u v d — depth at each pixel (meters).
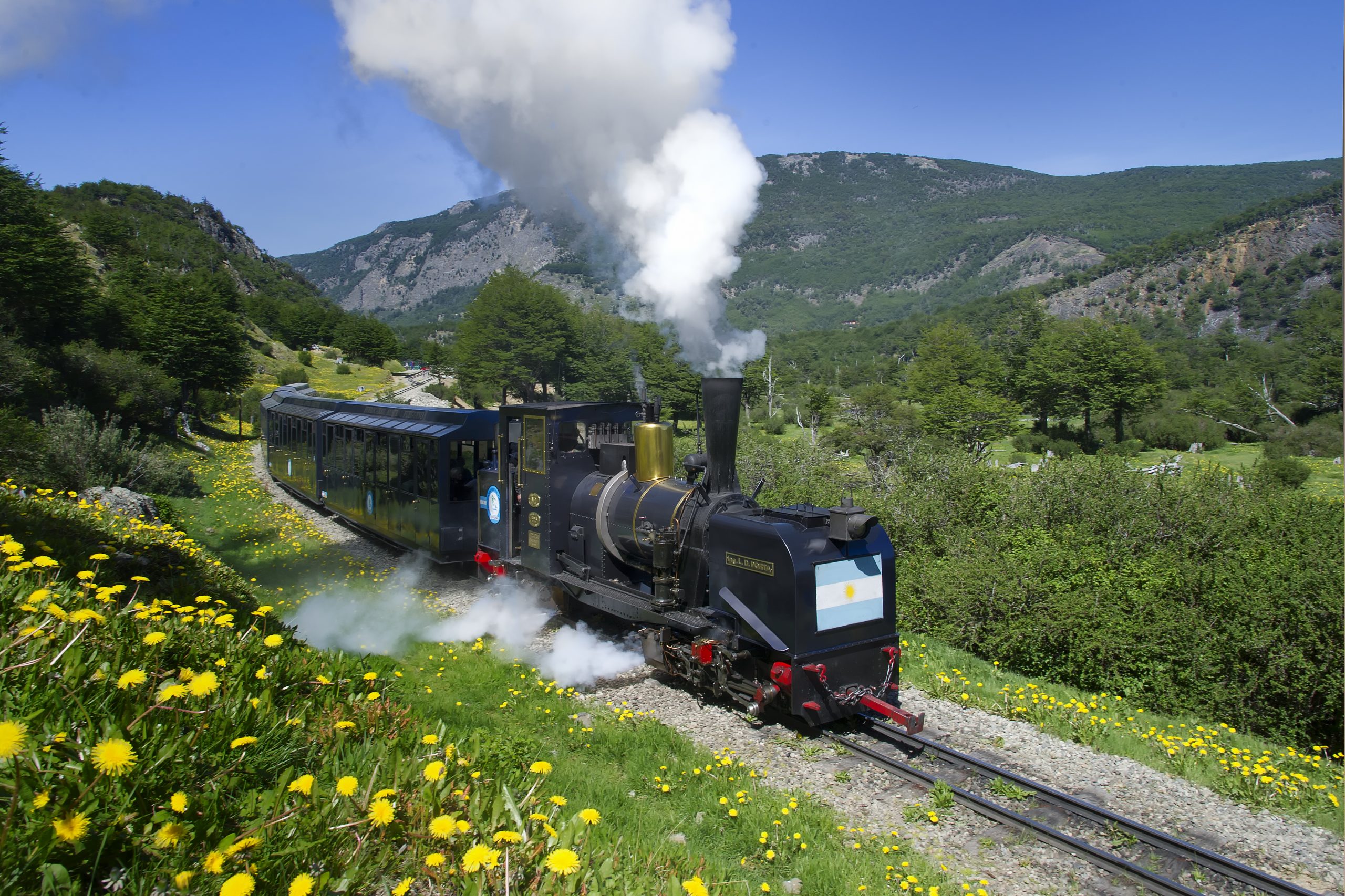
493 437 12.88
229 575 9.93
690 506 8.54
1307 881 5.39
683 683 8.59
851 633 7.45
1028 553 12.98
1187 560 12.78
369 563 13.98
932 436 47.00
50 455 16.30
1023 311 84.56
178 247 123.69
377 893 2.96
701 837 5.45
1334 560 11.16
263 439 33.66
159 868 2.47
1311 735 10.52
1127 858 5.53
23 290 33.12
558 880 3.01
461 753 4.45
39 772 2.53
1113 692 11.13
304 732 3.81
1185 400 62.06
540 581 11.15
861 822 5.90
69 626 3.64
